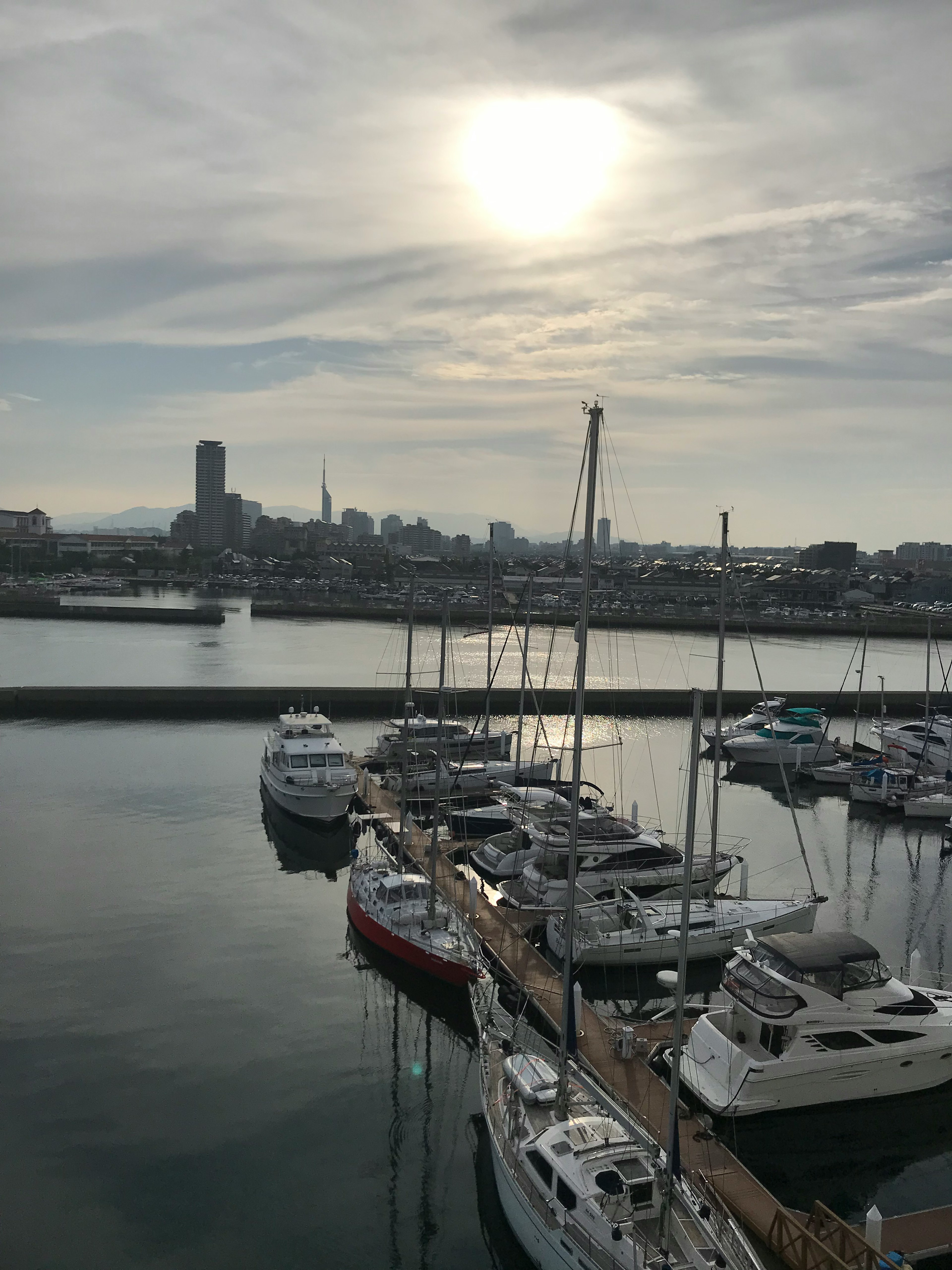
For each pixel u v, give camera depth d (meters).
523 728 64.12
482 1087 20.97
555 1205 16.58
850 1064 21.78
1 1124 21.14
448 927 29.84
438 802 33.53
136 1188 19.31
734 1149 20.89
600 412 19.42
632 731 72.56
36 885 36.28
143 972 28.98
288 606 162.00
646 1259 14.93
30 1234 17.92
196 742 64.12
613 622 156.88
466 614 160.12
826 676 104.94
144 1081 23.09
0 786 51.56
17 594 174.25
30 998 27.08
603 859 34.12
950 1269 16.78
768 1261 16.86
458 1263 17.67
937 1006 23.25
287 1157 20.50
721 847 43.69
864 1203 19.48
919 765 56.34
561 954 29.70
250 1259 17.56
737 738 61.62
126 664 100.19
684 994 19.62
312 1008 27.17
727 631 154.62
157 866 38.84
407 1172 20.14
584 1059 23.09
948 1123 22.11
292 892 36.28
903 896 38.06
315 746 46.19
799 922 32.09
